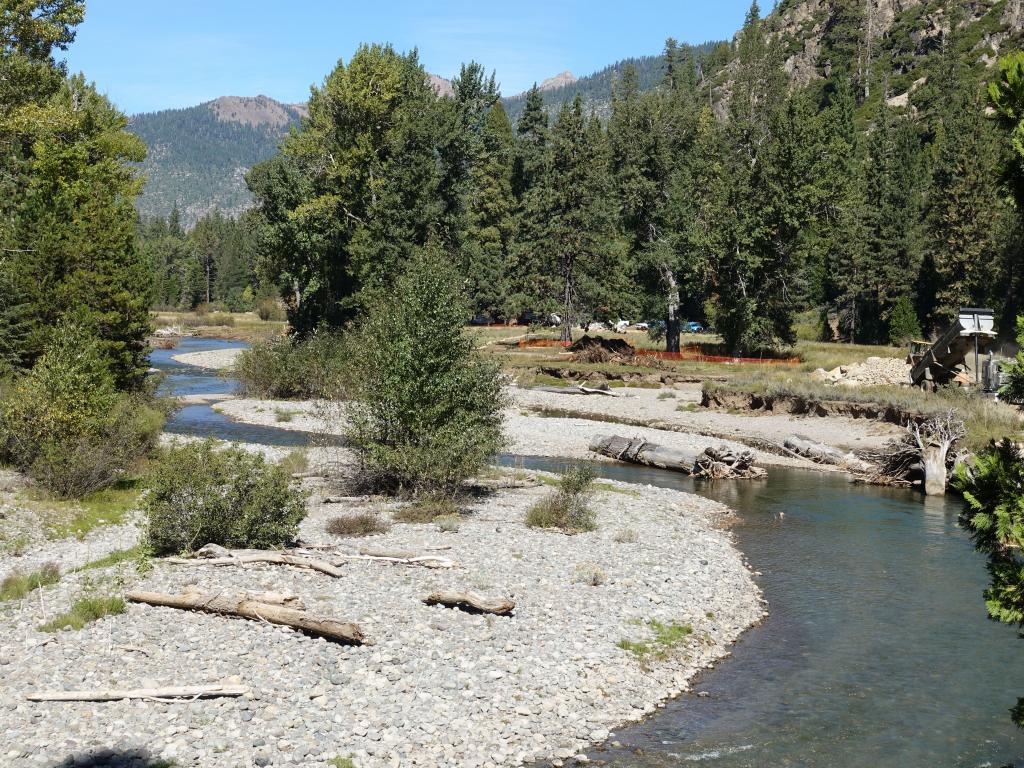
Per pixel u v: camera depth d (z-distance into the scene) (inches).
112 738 380.5
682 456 1251.8
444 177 2812.5
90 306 1428.4
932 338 3243.1
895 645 558.9
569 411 1861.5
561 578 646.5
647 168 2972.4
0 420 954.7
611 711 451.8
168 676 444.1
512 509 885.8
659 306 2910.9
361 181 2493.8
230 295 6407.5
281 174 2571.4
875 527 893.2
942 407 1354.6
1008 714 457.7
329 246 2491.4
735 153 3198.8
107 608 537.0
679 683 493.7
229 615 535.2
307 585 595.8
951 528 888.3
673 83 7682.1
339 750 385.7
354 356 1010.1
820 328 3602.4
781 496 1069.1
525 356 2659.9
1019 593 321.7
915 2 7367.1
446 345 908.0
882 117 4421.8
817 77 7485.2
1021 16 6323.8
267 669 460.4
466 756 393.7
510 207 3814.0
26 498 860.0
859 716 454.6
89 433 951.0
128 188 2133.4
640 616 582.9
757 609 627.8
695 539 810.8
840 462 1294.3
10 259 1461.6
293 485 957.2
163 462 695.7
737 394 1765.5
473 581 618.5
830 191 2731.3
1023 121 346.9
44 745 370.0
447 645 506.6
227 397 1984.5
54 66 1940.2
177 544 667.4
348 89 2432.3
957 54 6033.5
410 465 874.8
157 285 1571.1
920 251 3314.5
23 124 1772.9
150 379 1576.0
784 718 451.8
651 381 2222.0
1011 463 340.5
